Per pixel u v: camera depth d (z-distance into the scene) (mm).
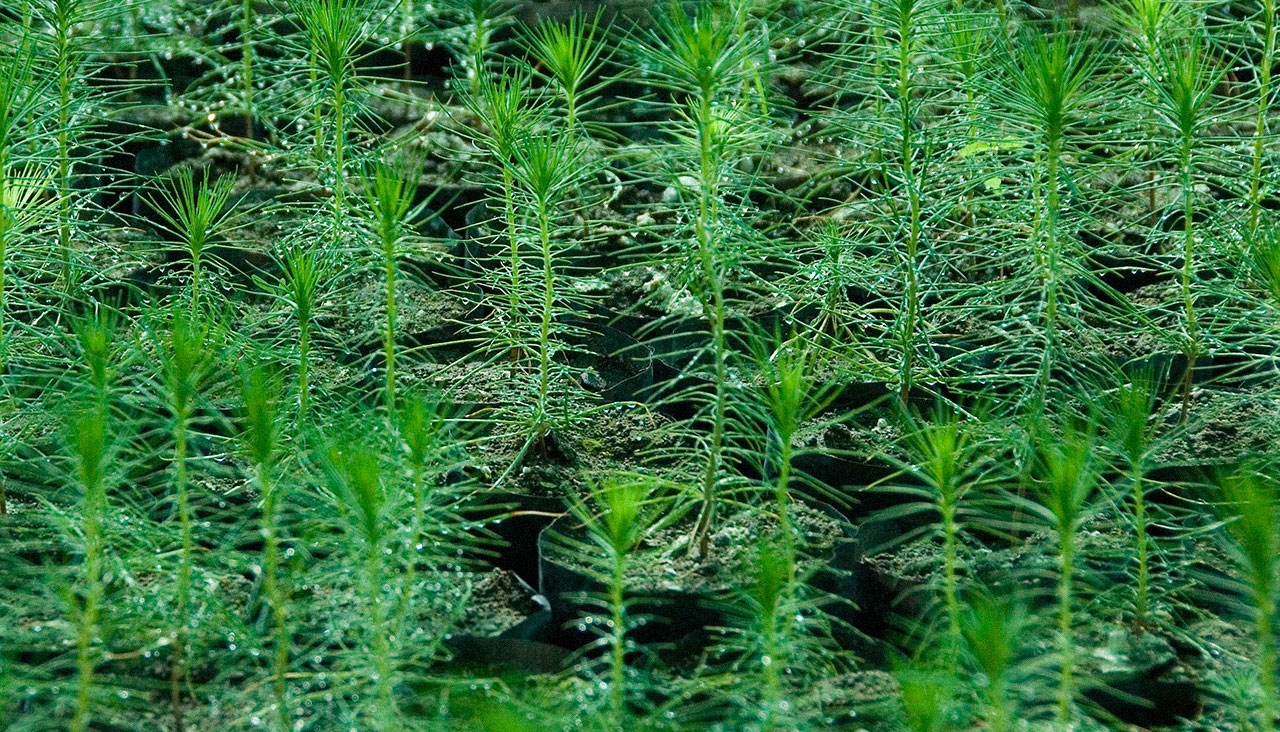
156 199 4598
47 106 3609
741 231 2980
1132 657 2596
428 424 2449
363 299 4016
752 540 2910
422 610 2734
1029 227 3533
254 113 4742
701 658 2697
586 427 3498
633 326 4055
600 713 2338
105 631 2453
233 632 2459
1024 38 3105
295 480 2822
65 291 3623
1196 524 3127
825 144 4973
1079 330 3379
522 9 5652
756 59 3865
